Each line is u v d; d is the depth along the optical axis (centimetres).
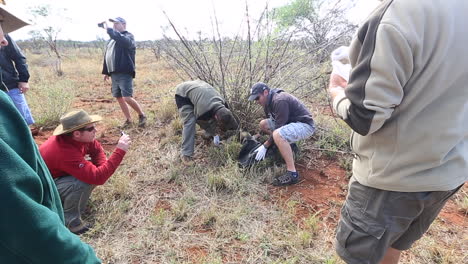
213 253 226
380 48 98
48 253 66
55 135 237
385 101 101
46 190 80
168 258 223
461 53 96
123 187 300
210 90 353
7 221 60
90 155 291
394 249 162
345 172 352
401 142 110
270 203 292
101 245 234
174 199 299
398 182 115
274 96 333
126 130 469
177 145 405
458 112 103
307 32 399
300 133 321
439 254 223
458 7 95
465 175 117
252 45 408
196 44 420
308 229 252
